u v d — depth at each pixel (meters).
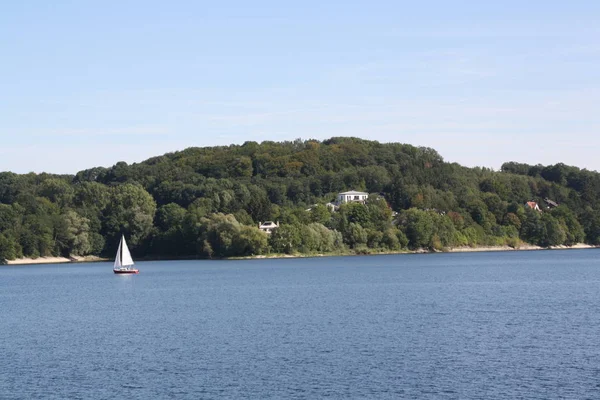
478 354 66.69
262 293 133.12
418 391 54.47
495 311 97.88
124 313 105.94
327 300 116.94
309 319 92.25
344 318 92.56
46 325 94.56
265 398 53.38
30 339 81.94
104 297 134.25
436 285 145.12
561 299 113.56
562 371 59.59
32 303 126.69
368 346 71.50
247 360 65.88
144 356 69.06
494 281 154.50
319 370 61.31
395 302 111.75
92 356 69.81
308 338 76.88
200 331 84.00
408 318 91.56
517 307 102.44
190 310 106.88
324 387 55.94
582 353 66.50
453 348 69.75
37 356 70.50
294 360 65.38
